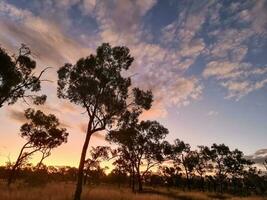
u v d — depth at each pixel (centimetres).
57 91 2677
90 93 2620
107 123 2670
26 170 4234
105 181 7569
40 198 2059
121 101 2698
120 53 2659
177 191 4466
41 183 3791
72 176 8556
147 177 7869
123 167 5672
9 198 1914
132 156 5047
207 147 7656
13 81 2122
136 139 4959
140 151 5053
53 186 3241
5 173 5356
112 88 2698
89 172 6856
